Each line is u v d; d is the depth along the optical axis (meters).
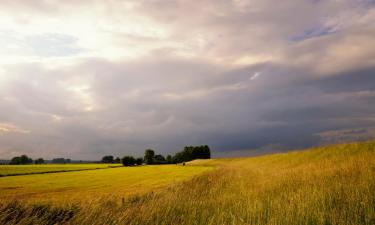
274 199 9.27
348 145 41.62
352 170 13.94
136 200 12.30
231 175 36.69
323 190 9.29
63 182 52.69
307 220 6.43
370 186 9.09
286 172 21.39
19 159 195.62
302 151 59.38
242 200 9.95
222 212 7.81
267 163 57.50
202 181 28.97
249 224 6.72
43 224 8.29
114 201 10.71
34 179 59.75
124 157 137.00
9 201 9.41
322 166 20.45
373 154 20.84
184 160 186.25
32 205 9.66
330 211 6.89
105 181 52.72
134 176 63.00
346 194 8.41
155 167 104.00
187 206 9.31
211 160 141.38
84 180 56.25
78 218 8.00
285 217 6.85
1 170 86.25
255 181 20.25
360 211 6.70
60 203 10.91
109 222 7.47
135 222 7.51
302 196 8.51
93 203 9.34
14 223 7.85
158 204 9.10
